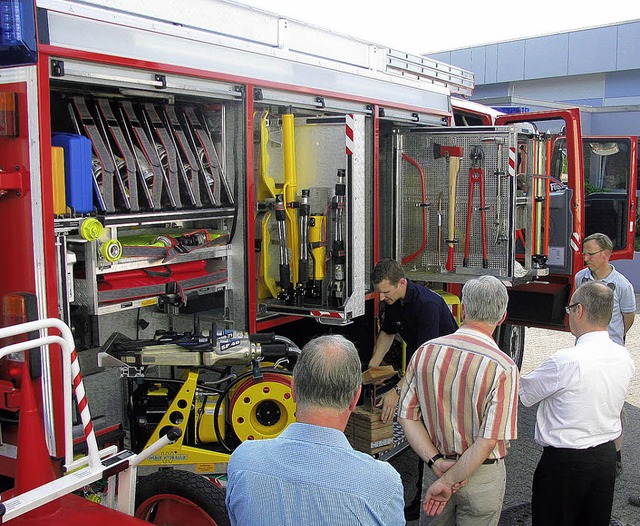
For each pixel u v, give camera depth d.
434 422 2.91
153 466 3.41
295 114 4.46
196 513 3.08
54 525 2.49
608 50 19.94
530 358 7.96
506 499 4.38
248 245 3.87
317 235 4.13
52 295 2.79
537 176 5.35
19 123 2.75
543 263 5.66
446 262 5.22
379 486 1.74
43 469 2.60
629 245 7.45
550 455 3.12
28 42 2.66
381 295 4.05
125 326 3.72
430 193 5.27
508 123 6.46
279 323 4.30
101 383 3.44
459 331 2.92
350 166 4.06
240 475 1.79
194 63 3.38
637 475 4.79
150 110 3.74
